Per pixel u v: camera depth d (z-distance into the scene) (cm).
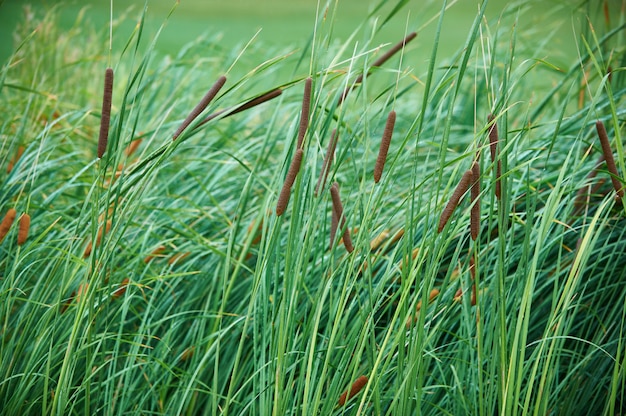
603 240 359
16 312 354
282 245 362
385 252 357
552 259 357
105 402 332
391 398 327
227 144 407
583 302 358
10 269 351
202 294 356
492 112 311
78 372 340
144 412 338
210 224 376
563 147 385
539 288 351
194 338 351
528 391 308
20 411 331
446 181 375
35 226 364
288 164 324
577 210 354
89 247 341
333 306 332
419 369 310
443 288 317
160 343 346
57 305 324
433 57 301
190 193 392
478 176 305
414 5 1505
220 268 358
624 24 385
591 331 356
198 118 317
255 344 322
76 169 401
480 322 312
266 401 320
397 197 372
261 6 1847
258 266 314
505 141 312
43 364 335
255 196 383
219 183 389
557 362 329
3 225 325
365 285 339
